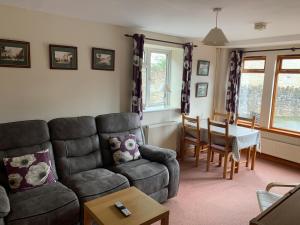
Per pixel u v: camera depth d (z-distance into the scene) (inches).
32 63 113.7
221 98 210.2
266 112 191.9
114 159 118.8
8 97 109.3
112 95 144.9
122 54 145.3
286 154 176.2
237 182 142.6
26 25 109.9
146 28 147.2
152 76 174.9
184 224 100.7
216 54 201.3
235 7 98.6
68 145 109.7
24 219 72.8
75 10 109.7
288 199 55.9
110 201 81.3
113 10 108.3
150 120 168.7
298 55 170.9
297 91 176.7
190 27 141.3
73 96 129.2
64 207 80.1
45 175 94.3
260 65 194.7
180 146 181.0
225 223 102.6
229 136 145.3
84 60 130.3
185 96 178.9
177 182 120.0
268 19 115.8
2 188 82.3
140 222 70.6
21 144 98.3
